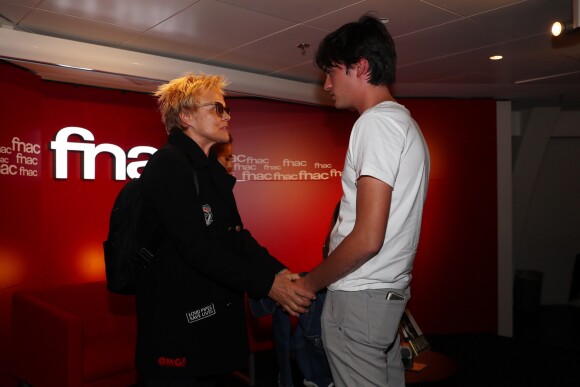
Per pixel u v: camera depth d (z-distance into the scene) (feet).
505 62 14.92
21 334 11.59
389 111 4.20
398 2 10.16
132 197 5.41
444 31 12.05
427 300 18.99
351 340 4.23
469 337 18.60
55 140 14.48
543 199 24.02
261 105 17.93
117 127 15.75
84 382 10.30
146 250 5.34
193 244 5.13
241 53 13.92
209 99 5.82
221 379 7.72
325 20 11.21
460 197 19.10
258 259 6.36
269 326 13.25
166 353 5.33
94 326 12.48
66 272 14.78
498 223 19.38
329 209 18.63
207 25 11.53
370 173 3.88
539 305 23.25
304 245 18.34
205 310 5.46
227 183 5.90
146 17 10.99
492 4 10.30
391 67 4.48
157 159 5.40
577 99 20.17
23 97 12.98
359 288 4.20
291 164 18.25
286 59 14.56
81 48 12.28
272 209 18.04
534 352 16.70
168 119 5.98
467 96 19.17
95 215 15.35
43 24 11.44
